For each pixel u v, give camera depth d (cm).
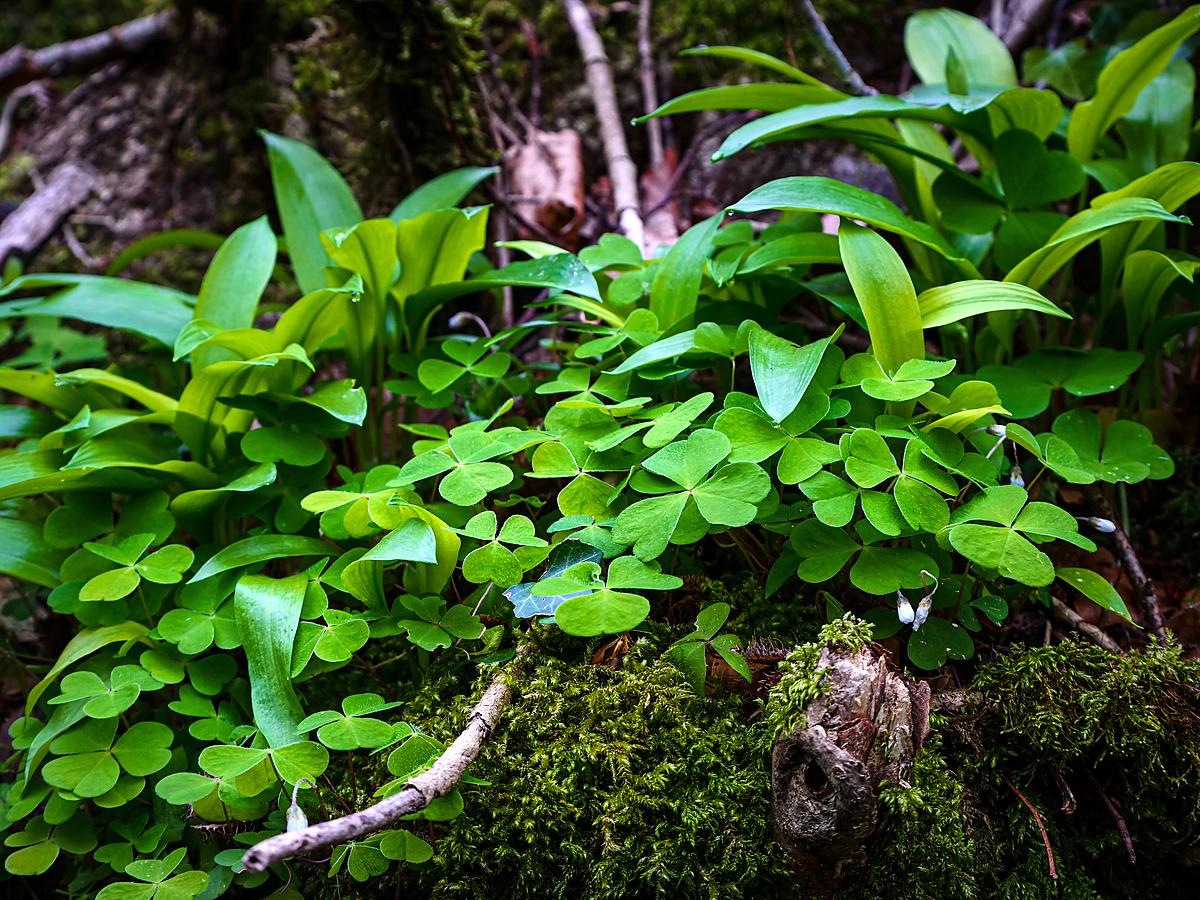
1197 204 59
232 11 72
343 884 42
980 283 45
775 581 43
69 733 43
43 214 73
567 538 42
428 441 47
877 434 42
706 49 52
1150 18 59
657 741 42
